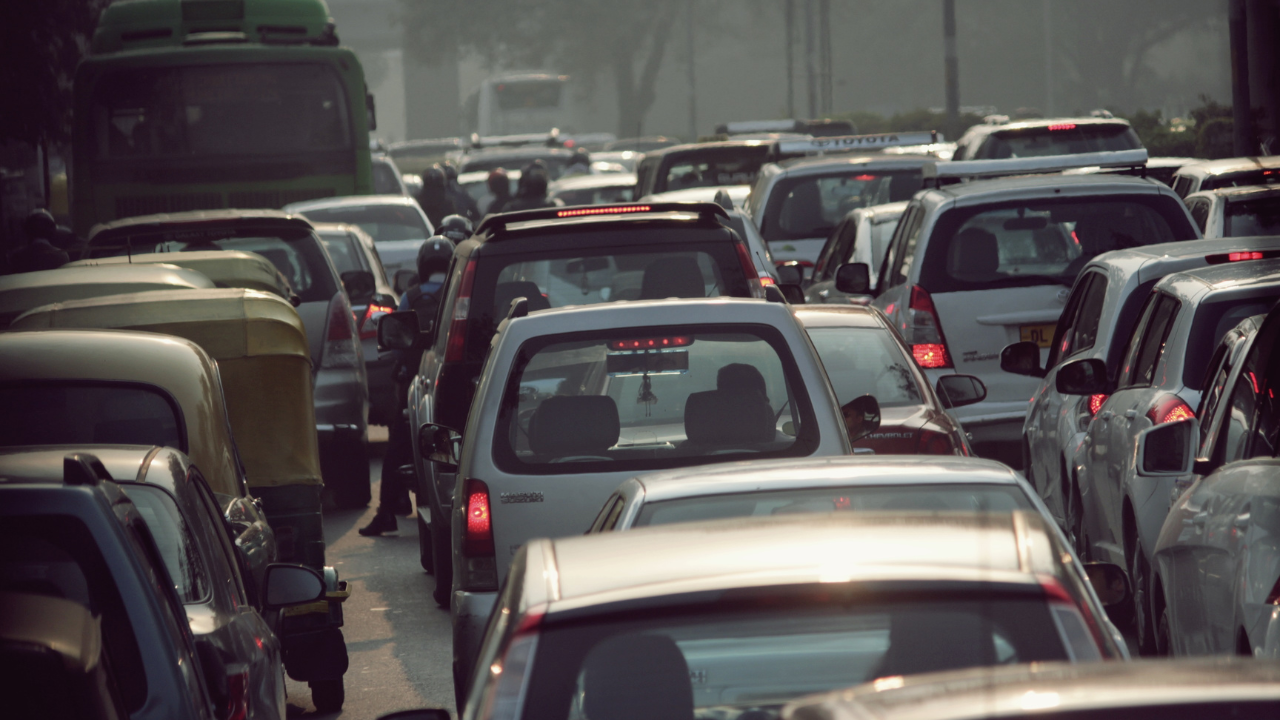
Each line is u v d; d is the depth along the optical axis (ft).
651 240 99.19
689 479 52.70
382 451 188.96
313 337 150.41
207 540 58.85
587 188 354.54
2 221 271.28
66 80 270.87
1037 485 114.11
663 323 75.77
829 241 191.72
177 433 81.61
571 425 74.23
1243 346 74.23
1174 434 75.36
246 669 53.16
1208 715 23.02
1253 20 187.21
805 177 208.33
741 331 75.77
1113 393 95.04
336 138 253.03
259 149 251.80
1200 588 65.46
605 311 76.13
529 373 77.30
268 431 100.83
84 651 43.96
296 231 154.10
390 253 224.33
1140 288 100.68
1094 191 129.90
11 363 82.23
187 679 45.29
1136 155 143.84
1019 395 129.90
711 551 37.76
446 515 102.99
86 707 43.52
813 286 182.60
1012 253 130.82
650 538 39.47
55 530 44.96
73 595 45.96
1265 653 55.11
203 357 85.20
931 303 129.90
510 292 99.55
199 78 250.37
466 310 98.68
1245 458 70.18
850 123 388.57
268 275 129.80
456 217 159.63
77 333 84.89
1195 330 84.69
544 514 73.00
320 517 102.12
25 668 43.65
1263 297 84.69
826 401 74.79
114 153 249.75
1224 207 146.10
